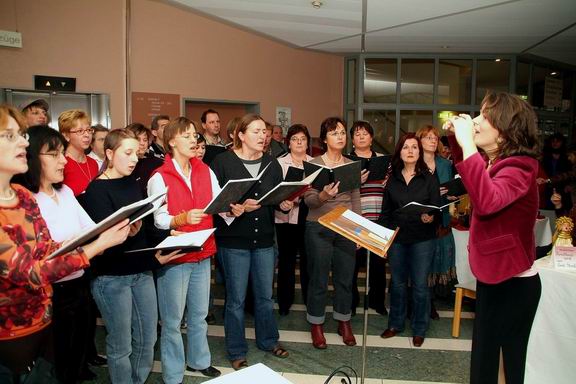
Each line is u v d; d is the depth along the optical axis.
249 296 3.47
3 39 4.69
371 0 4.66
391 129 7.51
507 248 1.54
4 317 1.38
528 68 7.58
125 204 1.98
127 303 2.03
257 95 6.66
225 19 5.88
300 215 3.42
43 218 1.63
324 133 2.96
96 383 2.41
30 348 1.44
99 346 2.88
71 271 1.39
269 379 1.23
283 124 7.00
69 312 2.01
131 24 5.43
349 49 7.12
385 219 3.06
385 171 2.99
